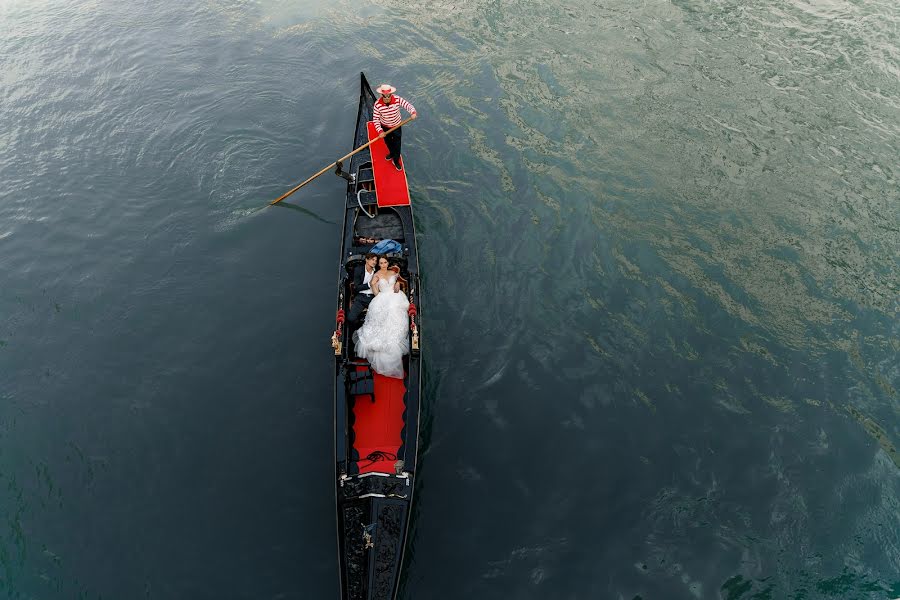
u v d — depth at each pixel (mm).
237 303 9188
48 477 7043
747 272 9414
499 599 6059
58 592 6086
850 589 6082
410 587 6117
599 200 10758
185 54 15031
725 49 14375
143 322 8898
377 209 9555
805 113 12508
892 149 11602
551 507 6758
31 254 9961
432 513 6672
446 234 10188
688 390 7910
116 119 12891
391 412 7102
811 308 8859
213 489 6977
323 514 6770
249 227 10492
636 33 15047
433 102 13234
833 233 10008
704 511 6723
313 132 12641
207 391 8008
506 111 12891
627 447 7320
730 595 6070
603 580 6184
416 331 7430
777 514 6684
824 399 7770
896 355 8242
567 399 7824
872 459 7156
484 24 15680
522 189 11039
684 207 10562
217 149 12109
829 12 15586
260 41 15492
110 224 10508
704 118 12461
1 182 11305
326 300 9258
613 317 8844
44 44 15391
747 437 7395
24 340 8625
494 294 9203
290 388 8039
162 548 6453
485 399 7812
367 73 14250
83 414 7711
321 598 6117
